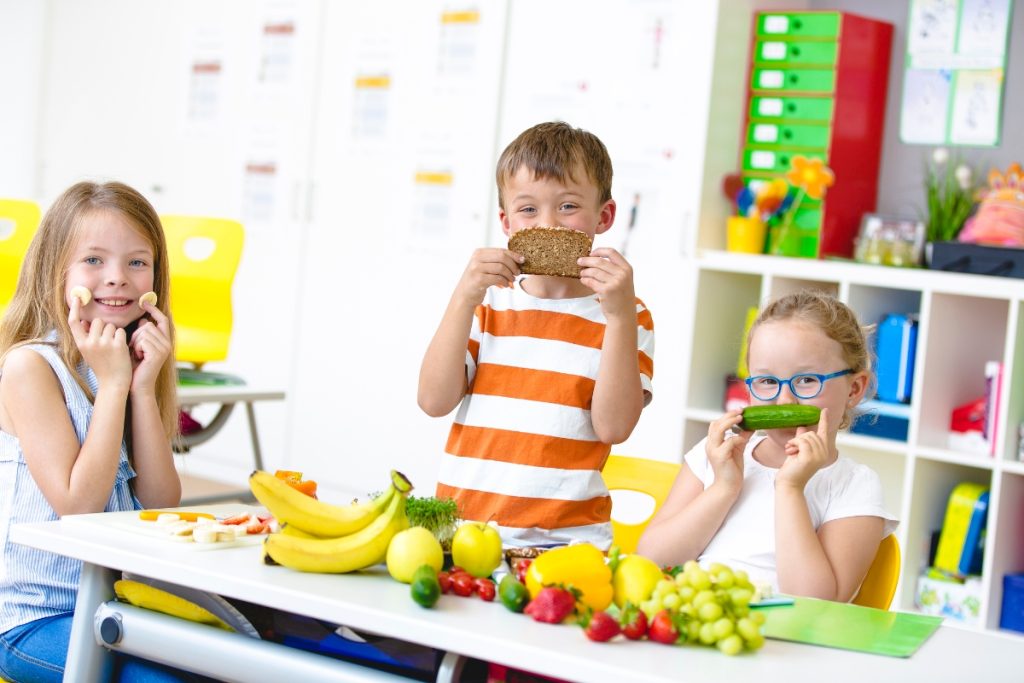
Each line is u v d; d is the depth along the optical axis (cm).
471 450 171
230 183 487
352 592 124
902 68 365
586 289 178
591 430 171
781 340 172
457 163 423
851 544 166
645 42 377
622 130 382
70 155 542
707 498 169
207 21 495
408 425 436
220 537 140
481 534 132
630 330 161
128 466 177
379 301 444
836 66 342
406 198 437
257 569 130
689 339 346
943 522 327
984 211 327
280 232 471
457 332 166
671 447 372
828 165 345
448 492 171
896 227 338
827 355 172
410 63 435
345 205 454
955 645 128
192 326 333
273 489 130
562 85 396
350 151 452
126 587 143
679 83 370
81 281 176
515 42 408
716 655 114
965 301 323
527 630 116
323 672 129
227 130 488
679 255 369
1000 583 304
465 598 126
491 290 179
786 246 347
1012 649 129
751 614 118
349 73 452
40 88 550
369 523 134
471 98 418
